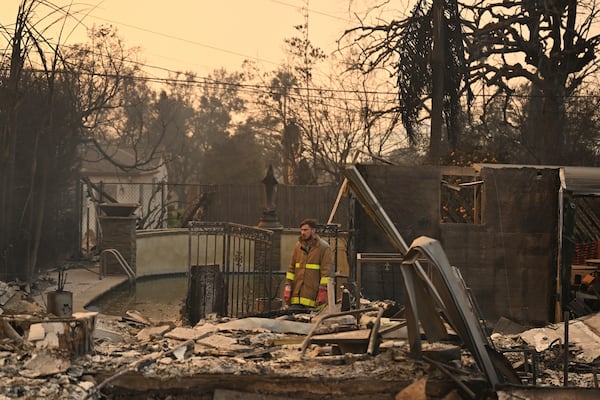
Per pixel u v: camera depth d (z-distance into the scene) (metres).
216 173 58.12
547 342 9.12
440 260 7.23
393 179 14.53
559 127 31.67
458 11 27.02
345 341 7.89
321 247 11.66
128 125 52.53
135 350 8.02
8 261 19.98
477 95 31.42
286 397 6.98
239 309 17.80
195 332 9.02
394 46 28.41
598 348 8.81
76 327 7.52
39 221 19.84
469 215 18.28
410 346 7.24
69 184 26.39
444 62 26.88
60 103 24.09
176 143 70.25
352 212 14.59
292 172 41.53
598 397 6.62
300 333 9.29
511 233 14.17
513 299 14.13
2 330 7.81
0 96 19.17
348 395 6.95
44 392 6.53
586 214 18.08
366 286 14.41
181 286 23.70
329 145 39.22
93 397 6.65
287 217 33.44
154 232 27.03
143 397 6.97
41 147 22.52
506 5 30.14
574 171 13.88
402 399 6.77
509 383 7.21
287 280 11.79
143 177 48.69
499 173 14.16
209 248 28.02
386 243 14.51
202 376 7.01
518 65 31.42
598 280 14.47
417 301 7.30
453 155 25.81
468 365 7.48
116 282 22.27
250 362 7.48
